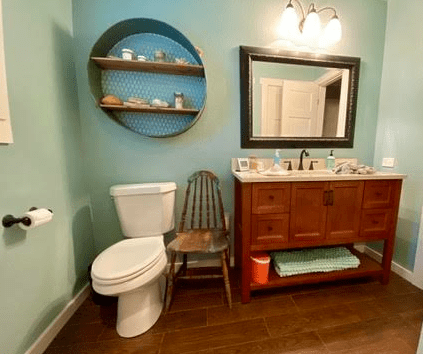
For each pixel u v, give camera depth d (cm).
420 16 150
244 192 129
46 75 119
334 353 105
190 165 168
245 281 137
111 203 163
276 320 125
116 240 168
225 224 158
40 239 109
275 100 168
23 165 100
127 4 146
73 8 143
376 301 140
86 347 110
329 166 172
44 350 108
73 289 138
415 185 157
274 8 160
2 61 86
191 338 114
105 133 156
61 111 132
